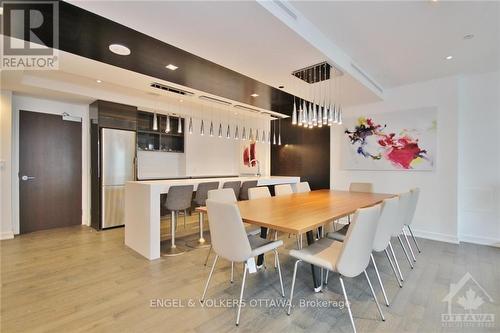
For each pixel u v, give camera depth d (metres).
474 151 3.92
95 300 2.21
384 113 4.58
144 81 3.67
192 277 2.67
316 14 2.37
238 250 1.95
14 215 4.26
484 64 3.51
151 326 1.87
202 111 6.21
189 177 6.18
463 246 3.75
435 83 4.12
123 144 4.85
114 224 4.71
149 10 2.02
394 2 2.19
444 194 4.04
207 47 2.62
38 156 4.52
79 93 4.31
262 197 3.46
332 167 5.36
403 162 4.39
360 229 1.74
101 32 2.36
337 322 1.93
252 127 7.35
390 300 2.24
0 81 3.60
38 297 2.25
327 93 4.13
